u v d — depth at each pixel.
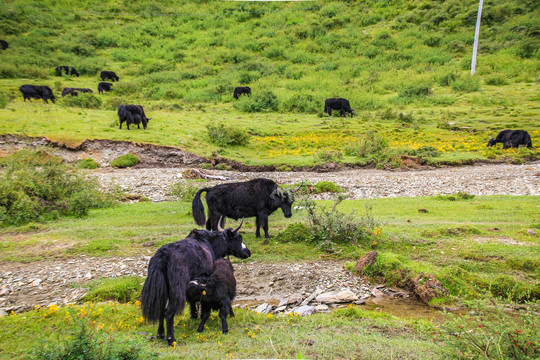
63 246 9.51
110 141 18.94
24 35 56.09
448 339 4.46
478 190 15.05
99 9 71.19
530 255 8.41
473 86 35.31
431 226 10.78
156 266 5.06
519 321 5.58
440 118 28.55
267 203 10.05
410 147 21.95
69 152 18.00
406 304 7.14
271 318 6.05
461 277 7.66
